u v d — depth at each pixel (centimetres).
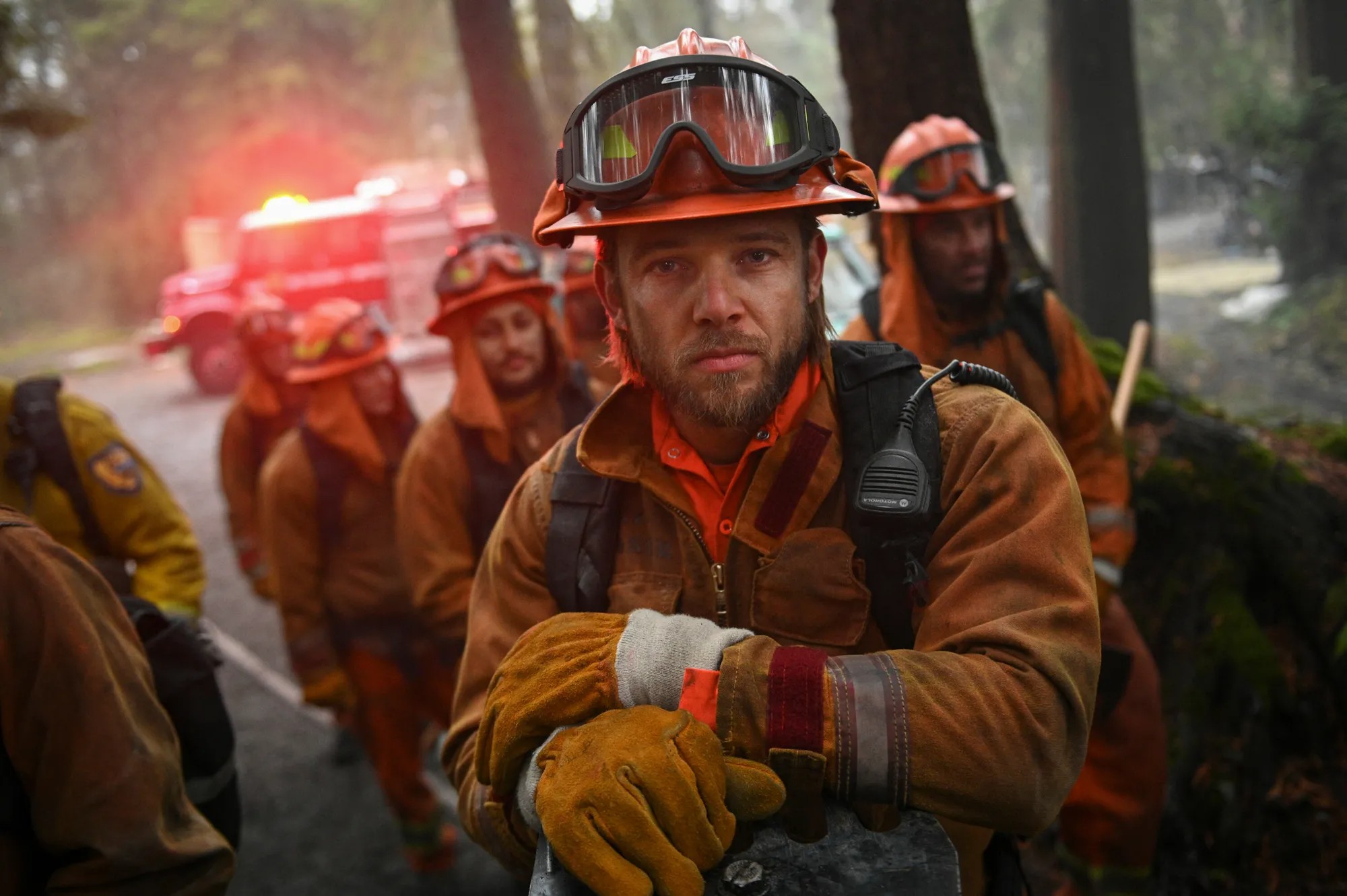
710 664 108
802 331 118
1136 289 688
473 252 284
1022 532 111
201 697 178
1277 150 1070
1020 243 423
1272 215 1119
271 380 472
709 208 108
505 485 287
